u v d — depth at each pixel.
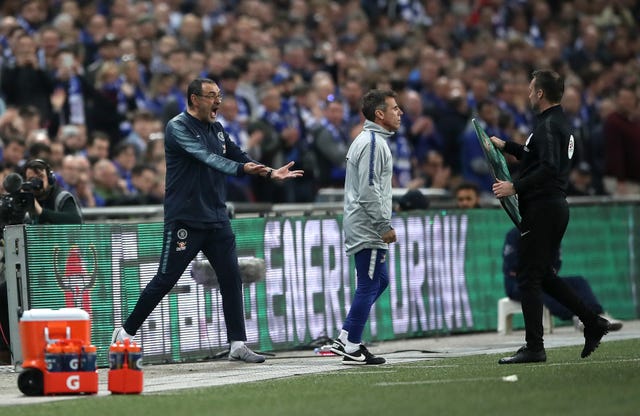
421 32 81.06
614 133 66.25
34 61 56.03
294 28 73.69
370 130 38.34
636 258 57.22
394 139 62.28
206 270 42.25
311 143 59.22
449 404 27.92
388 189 38.19
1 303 39.78
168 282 38.62
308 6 79.00
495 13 87.75
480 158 62.31
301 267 45.25
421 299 48.69
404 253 48.16
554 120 36.19
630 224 56.97
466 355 40.44
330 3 80.06
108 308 40.31
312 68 69.81
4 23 59.78
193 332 42.12
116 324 40.47
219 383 34.25
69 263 39.41
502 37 87.75
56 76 56.88
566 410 26.58
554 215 36.09
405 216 48.28
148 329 40.94
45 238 38.91
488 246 51.53
